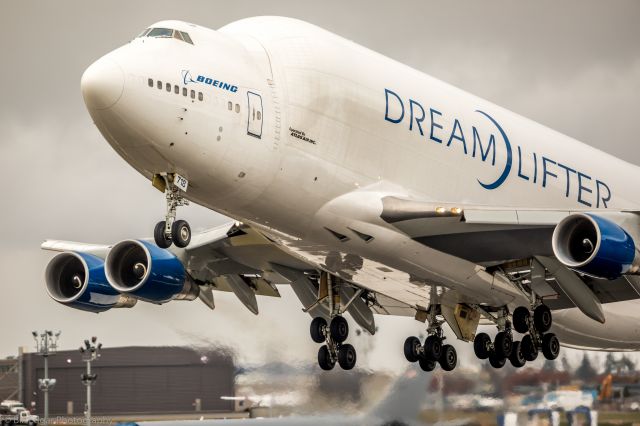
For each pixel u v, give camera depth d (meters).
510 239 32.69
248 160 29.09
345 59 31.59
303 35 31.38
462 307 37.50
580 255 31.03
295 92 30.09
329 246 32.62
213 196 29.83
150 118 27.45
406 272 34.12
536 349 36.88
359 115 31.19
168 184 29.23
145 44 28.39
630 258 29.86
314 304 37.50
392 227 31.86
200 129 28.14
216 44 29.42
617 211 30.58
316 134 30.33
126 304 37.41
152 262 34.50
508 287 35.47
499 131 35.81
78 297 36.16
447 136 33.62
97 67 27.28
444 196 33.72
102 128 27.83
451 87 35.72
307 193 30.55
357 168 31.34
